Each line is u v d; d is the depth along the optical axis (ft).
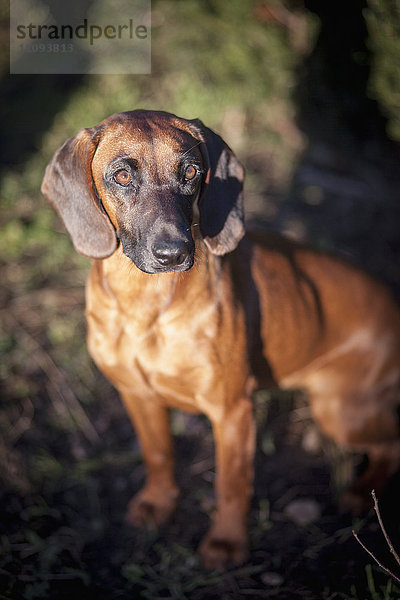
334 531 12.16
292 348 11.62
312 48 18.74
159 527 12.50
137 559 11.96
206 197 9.37
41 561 11.76
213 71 20.76
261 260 11.19
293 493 13.15
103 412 14.52
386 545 11.56
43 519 12.64
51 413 14.25
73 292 16.40
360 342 12.26
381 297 12.52
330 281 12.07
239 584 11.19
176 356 9.93
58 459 13.69
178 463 13.80
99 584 11.48
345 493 12.73
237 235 9.74
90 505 13.02
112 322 9.98
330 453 13.57
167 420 11.89
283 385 12.46
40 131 20.89
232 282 10.30
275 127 20.25
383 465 12.75
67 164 9.23
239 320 10.30
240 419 10.74
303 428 14.37
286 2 19.25
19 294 16.30
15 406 14.12
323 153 19.52
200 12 20.59
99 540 12.36
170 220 8.46
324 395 12.74
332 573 11.18
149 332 9.84
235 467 10.93
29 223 17.94
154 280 9.45
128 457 13.80
